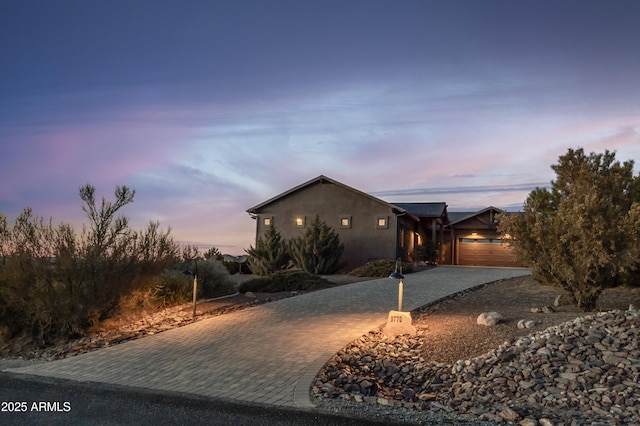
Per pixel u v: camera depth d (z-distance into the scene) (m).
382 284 15.92
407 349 7.80
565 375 5.67
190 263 13.94
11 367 7.29
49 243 9.09
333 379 6.30
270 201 26.94
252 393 5.68
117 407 5.28
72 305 9.09
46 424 4.80
